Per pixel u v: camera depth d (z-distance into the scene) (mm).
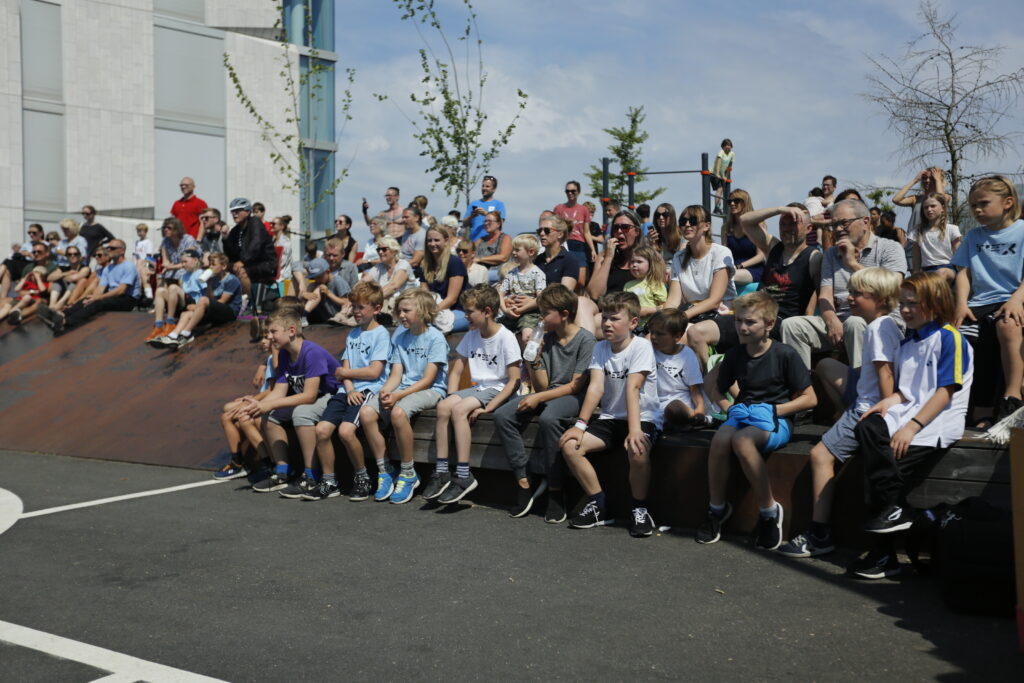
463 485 6062
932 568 4523
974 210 5746
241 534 5367
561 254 8172
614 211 11820
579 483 5855
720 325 6477
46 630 3791
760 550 5051
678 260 7039
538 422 5883
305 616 3961
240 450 7207
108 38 23156
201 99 24594
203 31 24547
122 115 23406
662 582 4461
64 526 5559
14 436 8953
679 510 5539
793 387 5211
